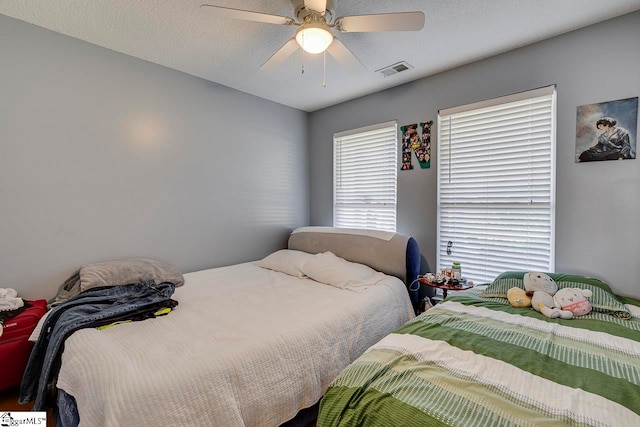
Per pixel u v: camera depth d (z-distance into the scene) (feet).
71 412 4.09
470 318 5.29
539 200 7.35
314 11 5.01
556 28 6.60
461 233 8.68
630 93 6.09
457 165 8.69
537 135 7.32
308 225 12.60
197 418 3.61
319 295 6.94
